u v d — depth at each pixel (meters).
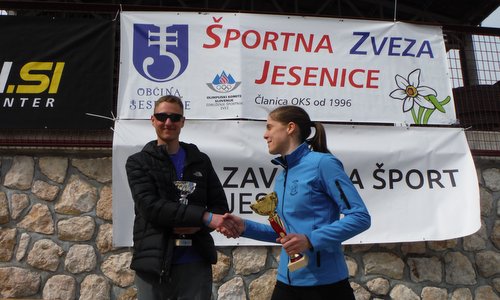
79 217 3.94
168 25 4.25
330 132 4.27
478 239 4.39
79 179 4.01
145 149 2.58
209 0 9.18
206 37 4.27
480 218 4.22
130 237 3.81
